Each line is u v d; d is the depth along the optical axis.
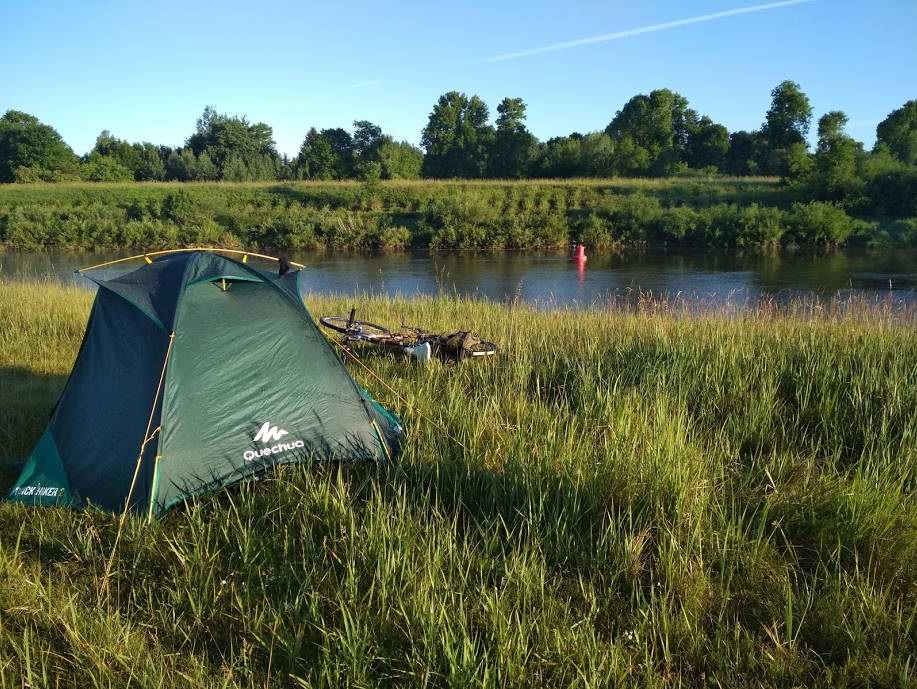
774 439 5.37
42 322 9.73
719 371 6.52
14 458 5.19
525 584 3.45
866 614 3.34
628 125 74.56
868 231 34.00
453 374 6.99
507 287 23.41
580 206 40.09
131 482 4.28
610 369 6.77
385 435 5.18
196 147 76.12
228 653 3.18
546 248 35.72
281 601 3.46
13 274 25.34
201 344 4.69
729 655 3.14
